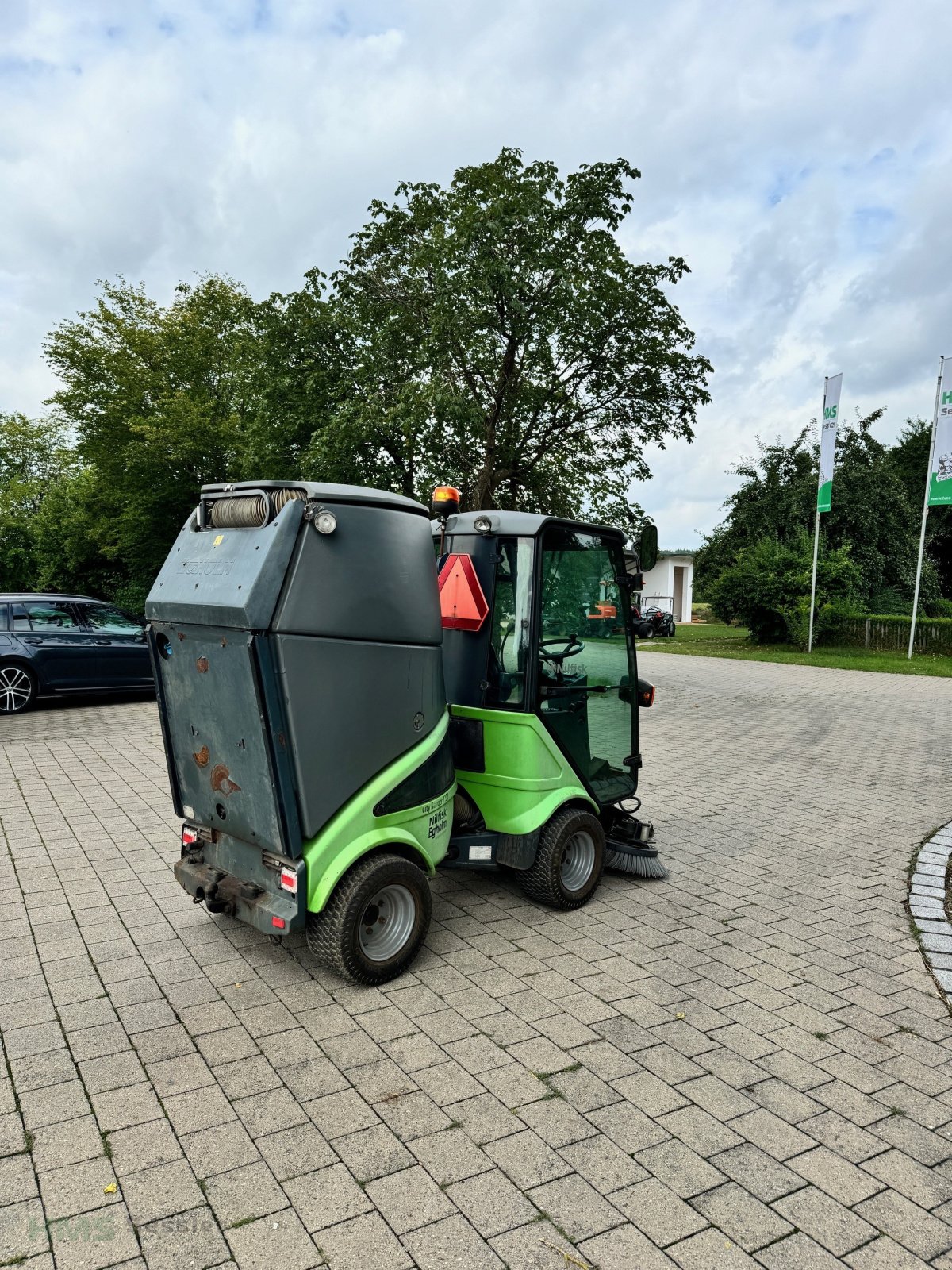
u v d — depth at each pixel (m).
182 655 3.64
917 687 15.54
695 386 14.88
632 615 5.36
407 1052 3.26
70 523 23.59
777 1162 2.68
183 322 21.92
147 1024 3.42
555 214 12.90
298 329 14.39
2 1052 3.21
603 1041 3.38
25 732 9.65
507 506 15.47
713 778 8.28
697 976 3.97
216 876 3.81
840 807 7.21
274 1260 2.23
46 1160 2.61
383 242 14.27
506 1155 2.67
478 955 4.14
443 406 12.27
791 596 23.97
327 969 3.93
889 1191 2.56
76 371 21.39
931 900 5.01
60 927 4.34
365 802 3.57
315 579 3.33
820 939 4.44
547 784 4.50
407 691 3.72
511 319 13.00
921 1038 3.47
